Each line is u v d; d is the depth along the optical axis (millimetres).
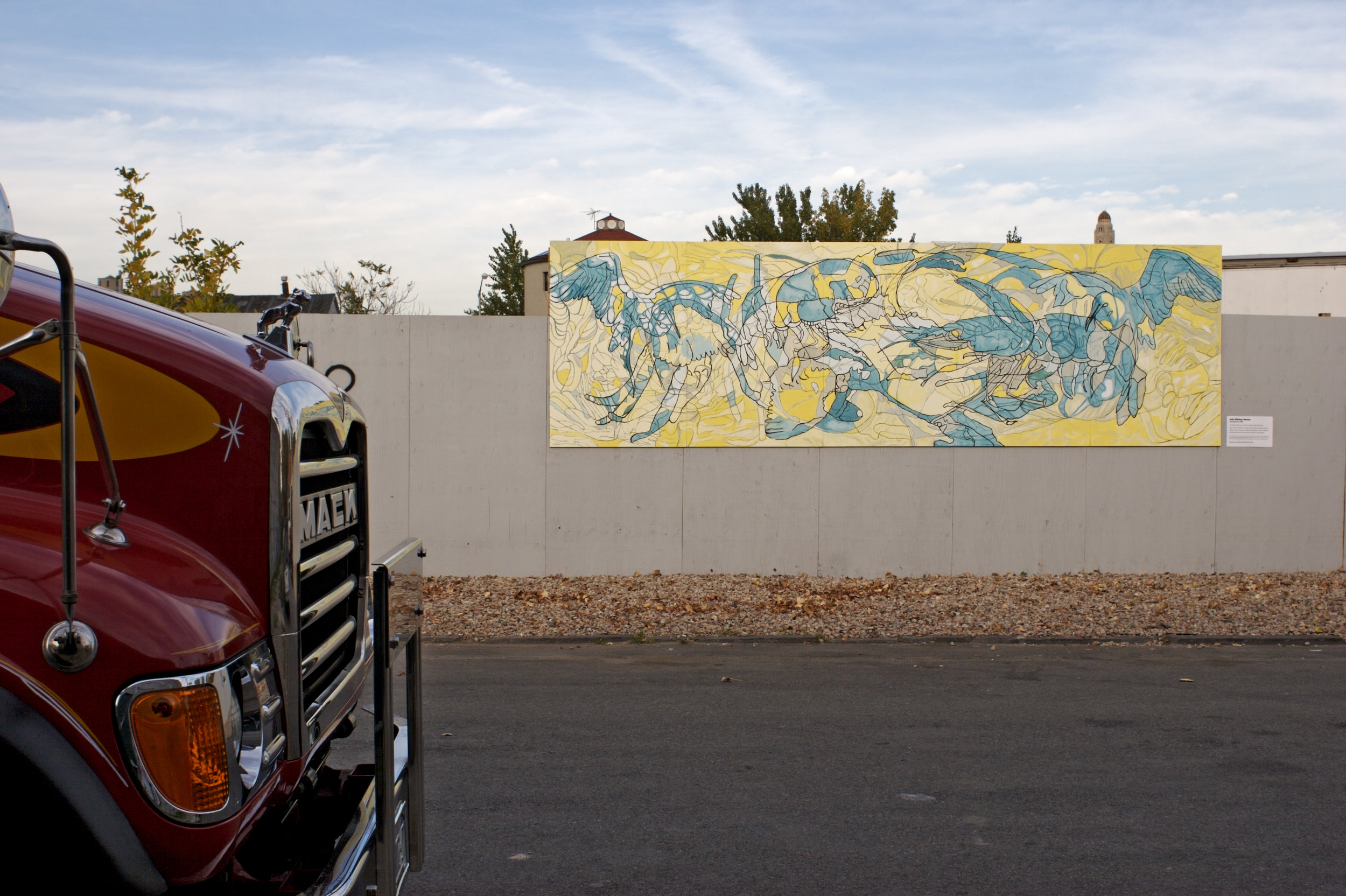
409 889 4020
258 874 2918
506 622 9617
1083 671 7996
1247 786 5312
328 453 3230
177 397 2633
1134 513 12039
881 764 5664
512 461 11492
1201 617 9914
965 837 4594
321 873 2693
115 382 2609
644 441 11547
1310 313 19672
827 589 11008
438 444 11438
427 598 10484
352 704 3410
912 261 11711
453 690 7332
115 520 2480
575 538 11531
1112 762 5711
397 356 11398
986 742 6094
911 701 7066
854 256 11656
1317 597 10797
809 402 11641
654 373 11531
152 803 2234
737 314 11586
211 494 2633
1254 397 12242
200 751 2281
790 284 11602
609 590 10859
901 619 9820
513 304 45656
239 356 2818
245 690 2443
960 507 11812
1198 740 6145
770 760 5727
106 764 2223
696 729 6359
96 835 2191
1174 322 12031
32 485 2561
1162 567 12094
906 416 11727
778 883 4102
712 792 5195
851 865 4281
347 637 3379
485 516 11477
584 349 11477
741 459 11609
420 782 3424
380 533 11438
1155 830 4695
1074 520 11961
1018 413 11844
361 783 3391
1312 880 4152
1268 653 8758
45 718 2207
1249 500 12234
